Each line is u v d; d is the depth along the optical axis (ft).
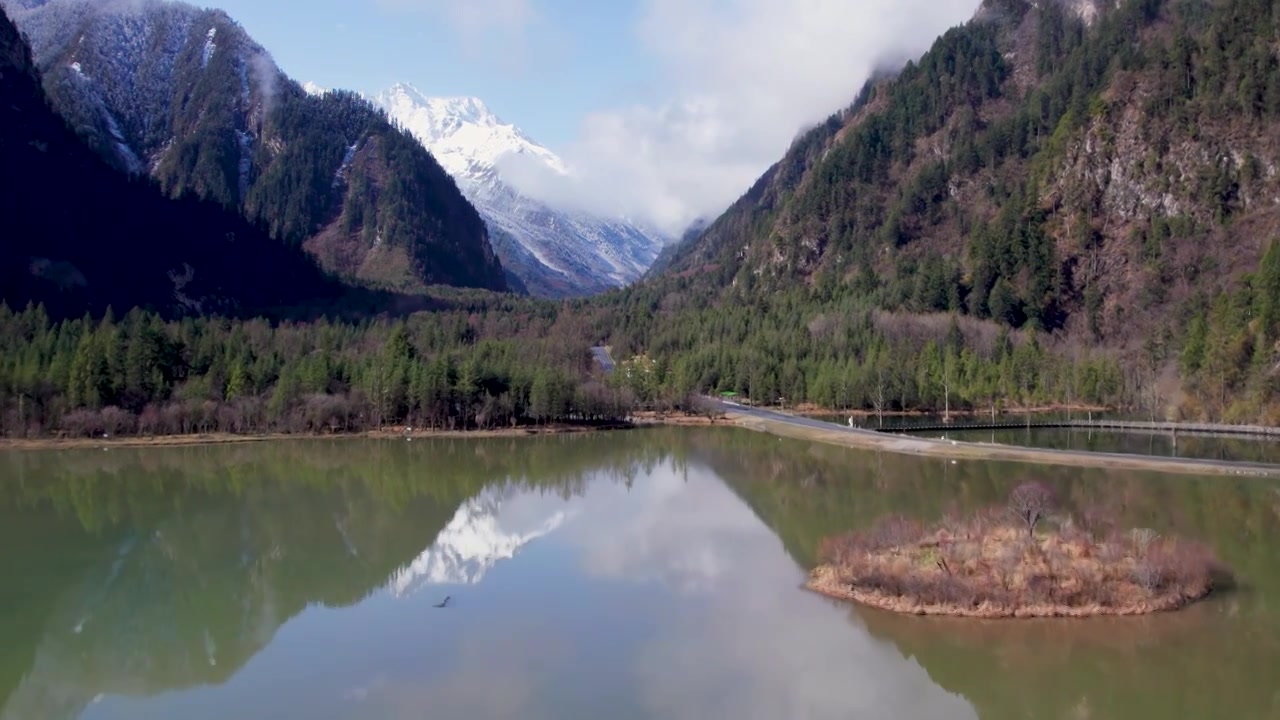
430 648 208.03
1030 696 177.27
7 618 235.20
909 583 223.92
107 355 588.09
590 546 299.17
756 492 390.63
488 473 456.45
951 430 583.58
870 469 433.07
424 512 357.20
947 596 219.61
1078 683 181.68
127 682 195.00
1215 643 196.95
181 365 643.04
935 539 254.88
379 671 195.52
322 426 608.60
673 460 498.28
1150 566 222.69
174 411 573.33
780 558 275.59
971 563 232.32
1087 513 281.54
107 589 257.96
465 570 273.13
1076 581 220.02
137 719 177.37
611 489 409.28
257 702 182.19
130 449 528.22
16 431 547.90
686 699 177.78
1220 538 278.05
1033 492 270.05
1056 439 529.86
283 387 605.73
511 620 225.76
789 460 481.87
